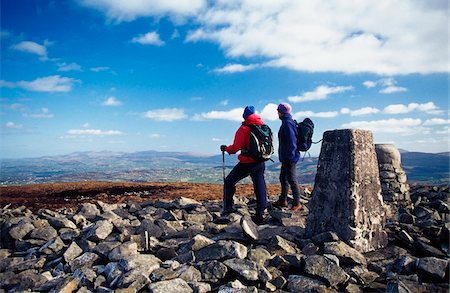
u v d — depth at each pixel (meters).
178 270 5.04
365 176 6.03
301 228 6.89
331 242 5.61
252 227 6.43
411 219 7.69
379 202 6.14
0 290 5.39
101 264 5.93
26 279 5.37
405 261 5.00
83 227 7.91
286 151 8.16
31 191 16.17
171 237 6.91
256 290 4.48
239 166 7.50
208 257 5.42
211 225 7.47
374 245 5.97
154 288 4.43
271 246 5.82
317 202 6.37
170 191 14.99
